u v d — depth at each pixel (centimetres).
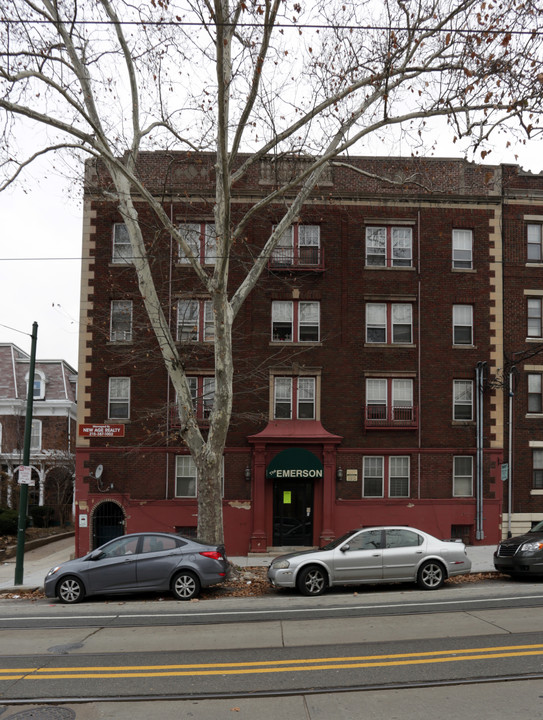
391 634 989
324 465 2317
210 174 2391
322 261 2406
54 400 3816
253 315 2380
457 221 2448
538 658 834
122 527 2330
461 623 1054
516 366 2414
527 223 2483
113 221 2394
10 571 2047
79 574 1418
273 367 2358
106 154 1470
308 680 767
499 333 2416
